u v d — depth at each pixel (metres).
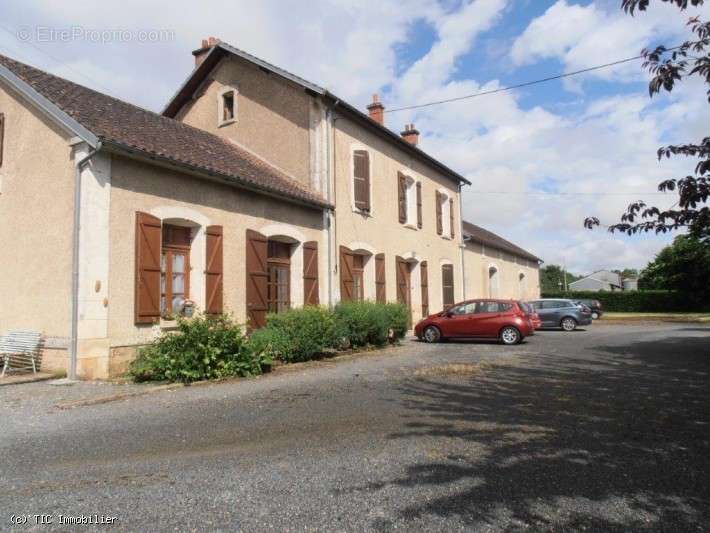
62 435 5.07
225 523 3.16
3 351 8.80
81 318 8.24
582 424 5.46
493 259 29.47
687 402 6.56
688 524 3.15
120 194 8.71
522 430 5.21
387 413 5.94
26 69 10.63
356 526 3.12
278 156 14.67
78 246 8.37
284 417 5.76
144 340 8.87
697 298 36.59
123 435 5.06
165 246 9.91
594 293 43.47
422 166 20.33
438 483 3.78
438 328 15.34
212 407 6.27
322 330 10.69
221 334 8.54
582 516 3.26
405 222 18.52
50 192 8.95
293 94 14.50
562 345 14.06
